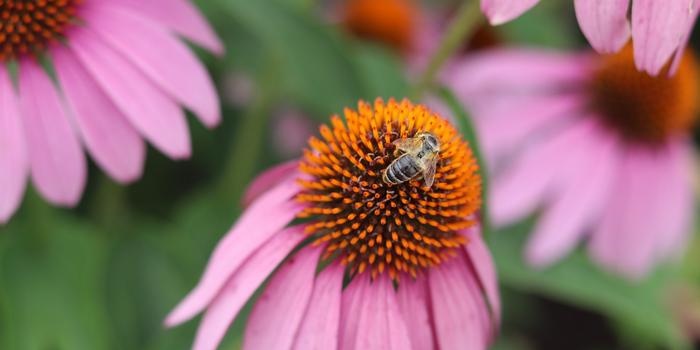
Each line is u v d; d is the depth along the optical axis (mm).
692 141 700
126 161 416
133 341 461
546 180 515
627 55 528
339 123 390
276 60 496
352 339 376
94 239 467
